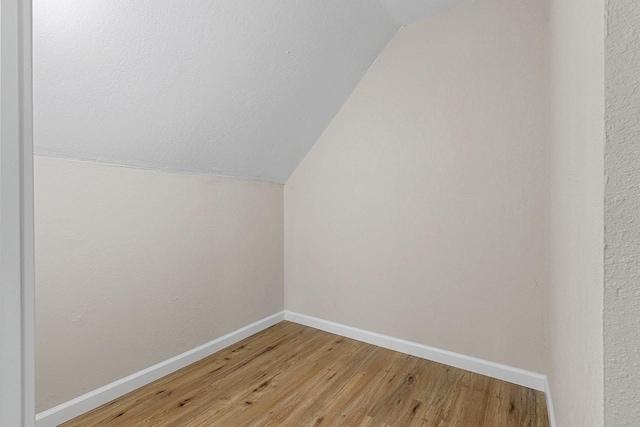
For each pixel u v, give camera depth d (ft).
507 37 5.76
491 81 5.93
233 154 7.09
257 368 6.55
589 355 1.95
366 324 7.72
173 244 6.47
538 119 5.52
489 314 6.10
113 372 5.56
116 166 5.54
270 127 7.10
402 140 6.99
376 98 7.31
